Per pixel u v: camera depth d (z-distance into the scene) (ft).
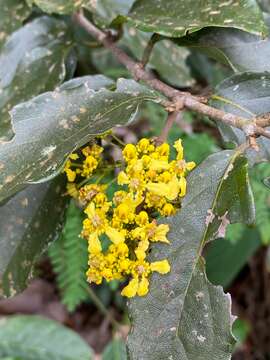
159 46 1.21
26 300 1.98
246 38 0.88
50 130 0.71
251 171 1.34
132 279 0.70
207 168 0.74
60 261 1.34
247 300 2.06
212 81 1.59
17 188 0.66
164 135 0.77
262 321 2.04
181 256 0.72
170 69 1.22
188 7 0.84
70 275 1.31
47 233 0.85
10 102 0.98
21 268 0.84
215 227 0.72
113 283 1.34
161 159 0.72
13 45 1.03
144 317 0.71
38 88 1.00
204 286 0.71
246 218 0.72
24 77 1.00
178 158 0.72
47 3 0.99
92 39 1.40
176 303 0.71
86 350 1.57
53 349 1.56
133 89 0.77
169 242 0.72
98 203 0.73
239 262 1.64
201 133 1.52
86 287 1.33
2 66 1.02
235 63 0.88
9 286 0.84
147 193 0.71
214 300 0.71
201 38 0.89
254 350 2.04
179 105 0.78
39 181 0.66
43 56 1.02
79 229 1.24
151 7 0.87
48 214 0.86
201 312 0.71
